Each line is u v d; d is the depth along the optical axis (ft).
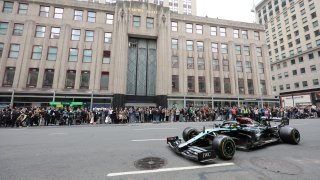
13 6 77.56
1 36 74.49
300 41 157.69
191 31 97.09
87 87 78.84
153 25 89.76
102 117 61.26
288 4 171.01
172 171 13.64
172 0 192.03
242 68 99.19
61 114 55.26
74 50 80.53
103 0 155.94
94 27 84.28
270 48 190.29
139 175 12.89
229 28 102.22
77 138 27.58
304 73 152.05
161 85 82.79
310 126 42.55
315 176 12.66
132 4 87.76
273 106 95.71
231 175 12.87
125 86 79.92
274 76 183.11
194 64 92.58
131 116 63.41
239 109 68.39
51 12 80.84
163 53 85.87
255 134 20.94
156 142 24.18
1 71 71.31
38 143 23.82
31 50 75.87
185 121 65.87
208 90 90.48
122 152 19.03
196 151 15.93
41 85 73.82
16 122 48.62
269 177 12.51
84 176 12.73
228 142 16.53
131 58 87.15
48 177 12.56
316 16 145.28
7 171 13.67
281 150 19.99
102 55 82.48
